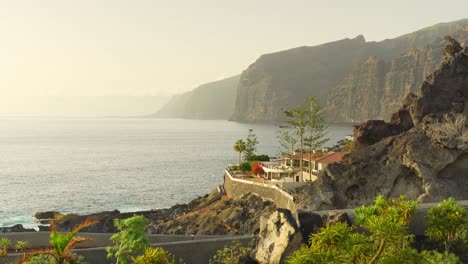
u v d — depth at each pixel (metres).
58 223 97.25
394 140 74.38
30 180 178.25
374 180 69.00
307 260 22.16
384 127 85.44
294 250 30.83
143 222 31.47
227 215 83.19
